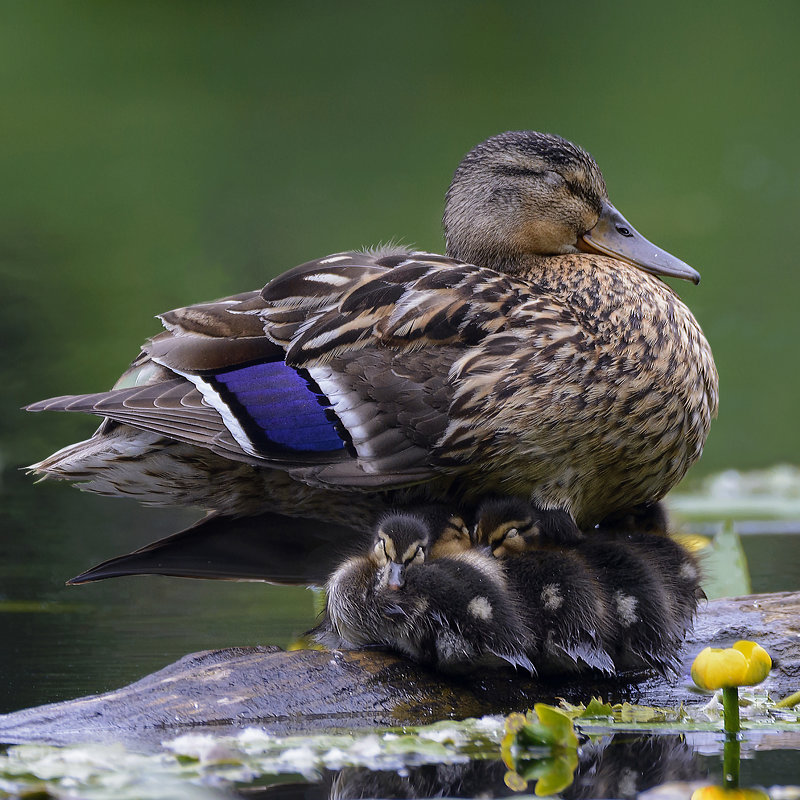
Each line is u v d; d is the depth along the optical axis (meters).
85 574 9.29
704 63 42.34
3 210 30.70
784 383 20.27
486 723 7.60
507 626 8.03
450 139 35.09
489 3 48.25
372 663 8.17
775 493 15.47
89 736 7.33
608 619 8.35
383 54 43.91
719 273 25.67
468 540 8.84
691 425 9.66
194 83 41.88
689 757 7.14
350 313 9.28
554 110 37.53
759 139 35.62
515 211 10.96
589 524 9.91
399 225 27.58
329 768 6.86
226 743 7.14
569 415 9.00
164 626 10.11
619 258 10.99
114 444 9.38
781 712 8.05
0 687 8.45
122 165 34.03
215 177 32.78
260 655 8.20
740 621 9.22
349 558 8.79
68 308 22.95
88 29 47.66
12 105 39.75
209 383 9.12
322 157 34.03
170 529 14.00
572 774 6.86
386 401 9.03
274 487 9.52
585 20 46.78
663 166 33.38
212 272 25.44
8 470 16.53
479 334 9.15
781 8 47.31
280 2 49.44
